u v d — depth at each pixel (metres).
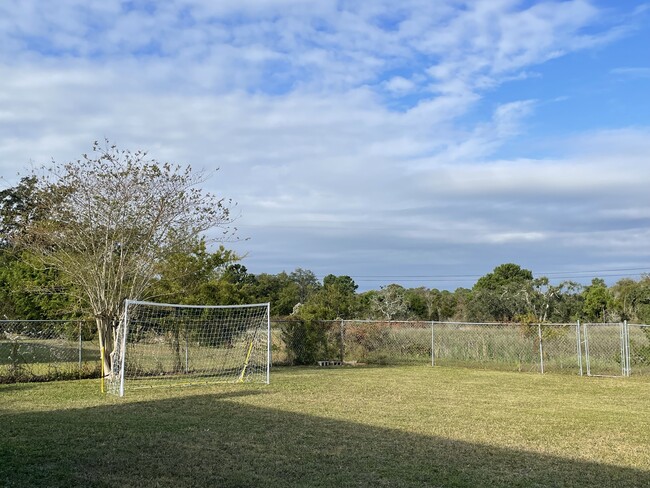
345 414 10.72
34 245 16.30
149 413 10.50
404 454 7.79
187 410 10.88
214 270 20.50
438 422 10.09
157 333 17.62
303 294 59.28
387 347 23.05
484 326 21.81
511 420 10.40
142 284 16.88
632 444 8.62
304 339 21.86
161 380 15.76
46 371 15.71
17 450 7.62
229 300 19.52
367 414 10.75
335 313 27.78
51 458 7.25
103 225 16.23
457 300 49.78
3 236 20.53
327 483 6.45
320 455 7.65
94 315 16.11
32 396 12.52
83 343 18.09
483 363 21.02
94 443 8.09
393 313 40.12
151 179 16.58
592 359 19.67
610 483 6.66
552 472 7.07
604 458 7.79
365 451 7.91
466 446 8.33
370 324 23.05
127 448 7.82
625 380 17.00
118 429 9.04
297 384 15.20
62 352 16.50
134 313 15.91
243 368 17.42
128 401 11.94
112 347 16.16
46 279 18.02
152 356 17.42
